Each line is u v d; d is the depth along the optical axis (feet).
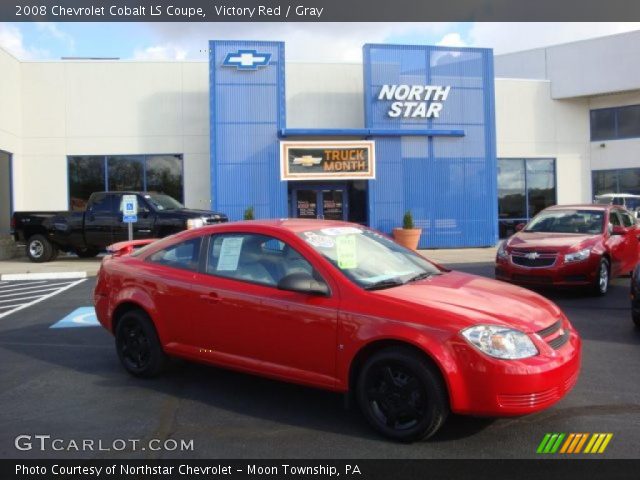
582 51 74.74
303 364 14.71
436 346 12.84
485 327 12.95
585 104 77.20
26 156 62.85
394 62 63.41
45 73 62.95
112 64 63.57
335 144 60.75
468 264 48.73
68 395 17.01
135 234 49.60
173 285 17.29
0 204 61.57
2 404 16.29
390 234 63.10
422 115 63.52
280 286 14.49
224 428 14.44
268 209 61.00
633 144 74.95
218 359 16.35
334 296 14.44
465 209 64.85
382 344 13.74
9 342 23.62
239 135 60.64
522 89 75.15
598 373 18.45
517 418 14.80
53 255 54.03
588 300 31.14
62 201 63.16
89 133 63.41
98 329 25.96
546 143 75.92
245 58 60.34
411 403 13.24
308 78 66.33
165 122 64.13
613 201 68.28
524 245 32.32
